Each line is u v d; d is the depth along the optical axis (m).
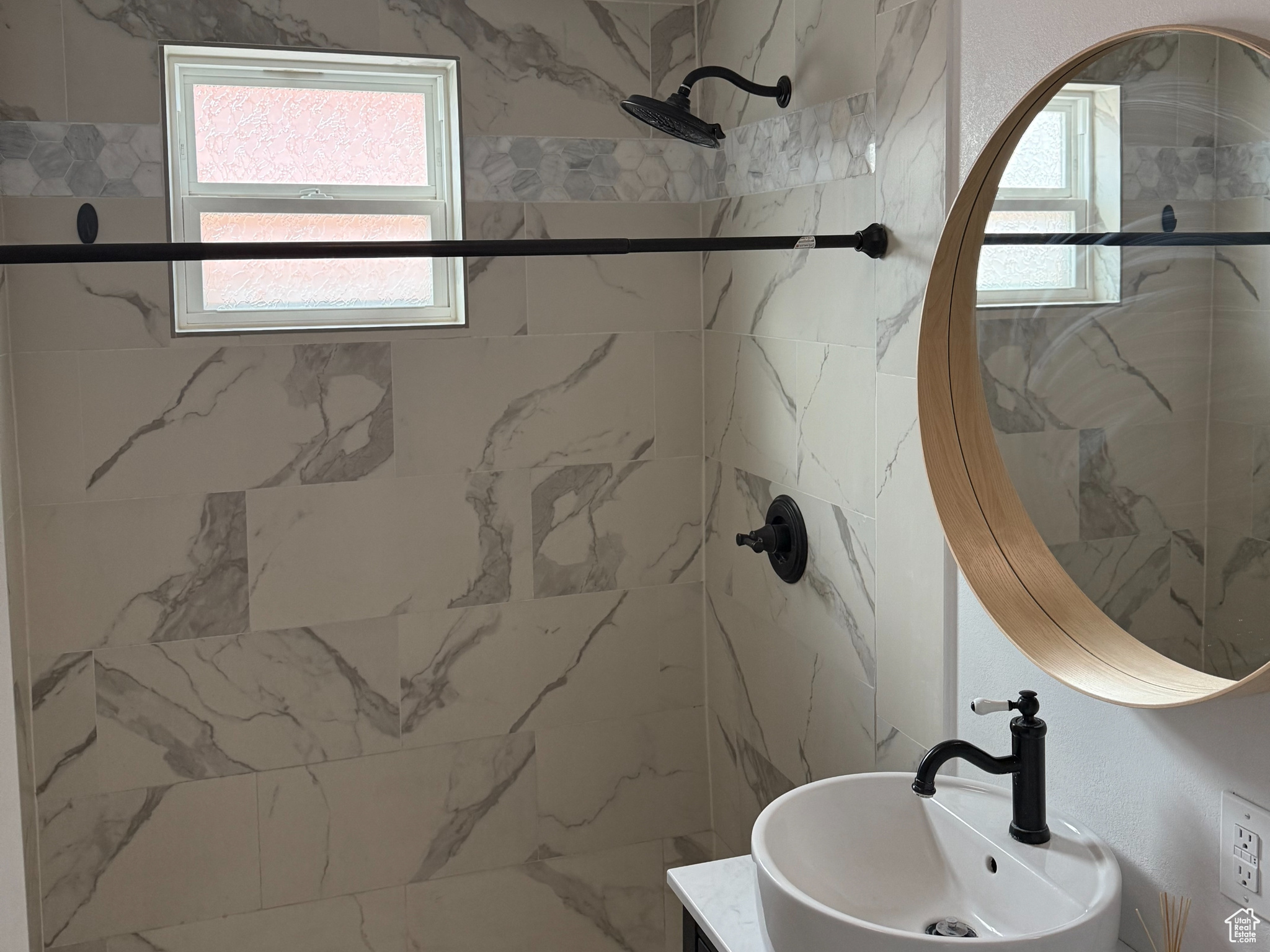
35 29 2.14
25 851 2.13
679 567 2.74
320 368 2.40
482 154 2.46
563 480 2.61
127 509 2.30
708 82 2.55
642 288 2.62
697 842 2.84
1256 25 1.15
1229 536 1.23
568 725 2.69
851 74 1.96
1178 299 1.27
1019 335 1.51
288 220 2.43
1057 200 1.43
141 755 2.37
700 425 2.72
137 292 2.26
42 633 2.28
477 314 2.50
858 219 1.97
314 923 2.53
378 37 2.36
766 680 2.47
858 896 1.51
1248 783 1.25
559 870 2.72
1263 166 1.15
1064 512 1.47
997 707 1.42
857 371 2.01
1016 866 1.38
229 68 2.35
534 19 2.46
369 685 2.51
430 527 2.52
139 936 2.41
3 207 2.15
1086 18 1.40
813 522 2.21
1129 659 1.37
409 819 2.58
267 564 2.41
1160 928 1.39
